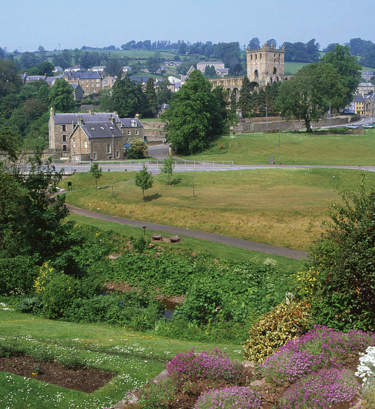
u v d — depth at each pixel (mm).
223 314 31641
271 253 49875
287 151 116375
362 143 119938
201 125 123875
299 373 14992
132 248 51188
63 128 148750
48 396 15578
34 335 23203
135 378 17156
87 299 32656
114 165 105312
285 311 20688
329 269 20719
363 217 20266
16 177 40125
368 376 13555
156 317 31922
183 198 71812
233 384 15320
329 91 135500
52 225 39219
